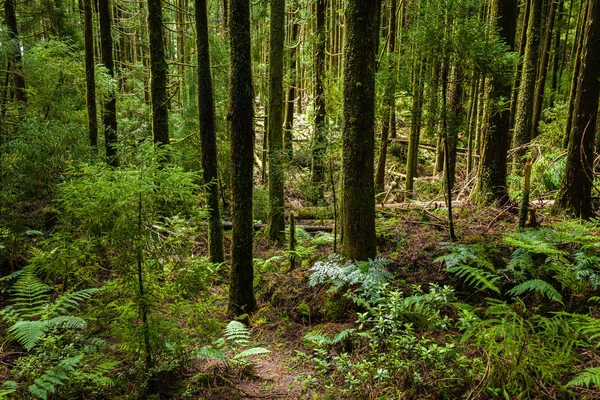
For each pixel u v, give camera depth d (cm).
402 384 275
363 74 430
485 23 476
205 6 538
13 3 719
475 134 1186
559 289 382
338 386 305
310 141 648
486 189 655
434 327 337
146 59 1501
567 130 759
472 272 384
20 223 522
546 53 1089
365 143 445
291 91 1041
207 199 576
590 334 297
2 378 301
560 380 256
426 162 1355
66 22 941
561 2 1232
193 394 304
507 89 599
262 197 930
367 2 419
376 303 407
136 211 292
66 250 314
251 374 338
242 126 457
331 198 856
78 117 786
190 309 320
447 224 596
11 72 714
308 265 562
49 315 339
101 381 276
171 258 321
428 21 472
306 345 384
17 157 550
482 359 289
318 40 948
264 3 1066
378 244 553
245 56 447
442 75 490
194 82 939
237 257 473
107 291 319
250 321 464
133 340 291
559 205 554
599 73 506
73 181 321
